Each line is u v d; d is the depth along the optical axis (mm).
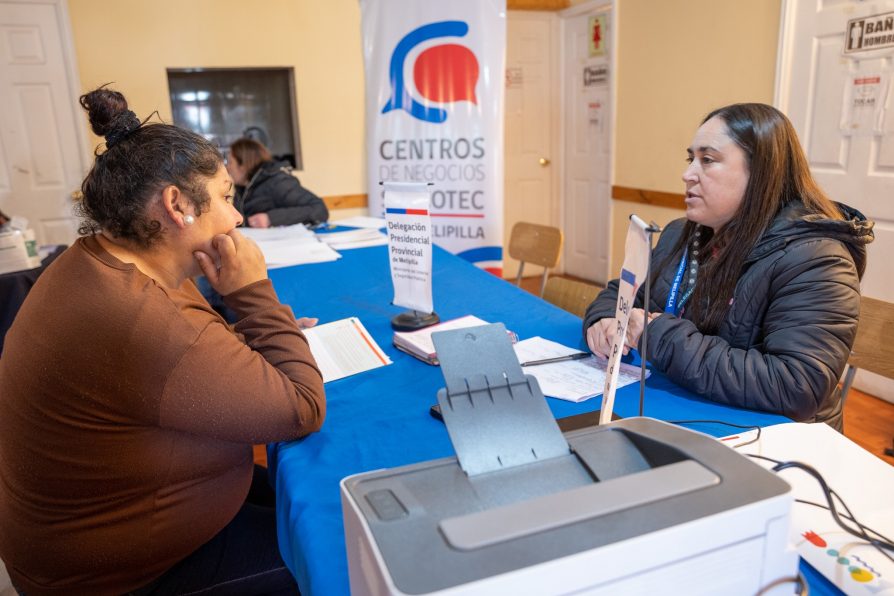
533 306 1867
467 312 1843
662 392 1249
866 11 2709
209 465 1015
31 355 912
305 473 1002
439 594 480
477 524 551
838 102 2893
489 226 4184
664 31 3904
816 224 1227
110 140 956
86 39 3990
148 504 987
